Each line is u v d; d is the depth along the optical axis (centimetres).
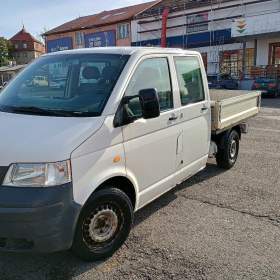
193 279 340
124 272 351
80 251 350
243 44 2748
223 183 605
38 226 305
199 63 545
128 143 380
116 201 368
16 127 344
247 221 462
